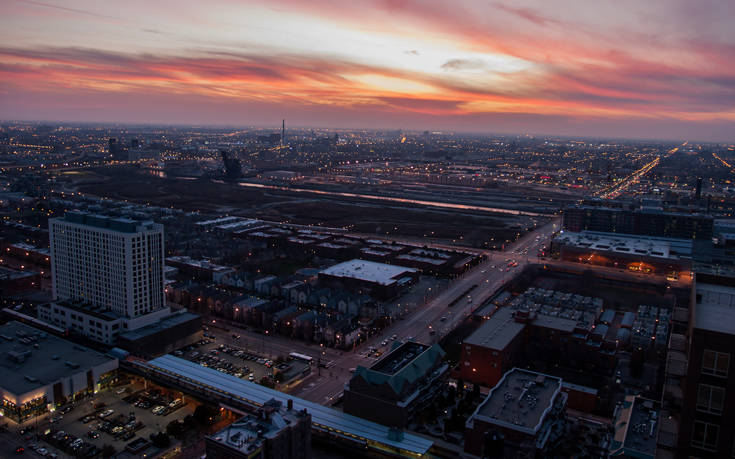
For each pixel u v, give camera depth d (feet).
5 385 610.65
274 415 479.82
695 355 211.82
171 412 633.20
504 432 514.27
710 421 211.41
